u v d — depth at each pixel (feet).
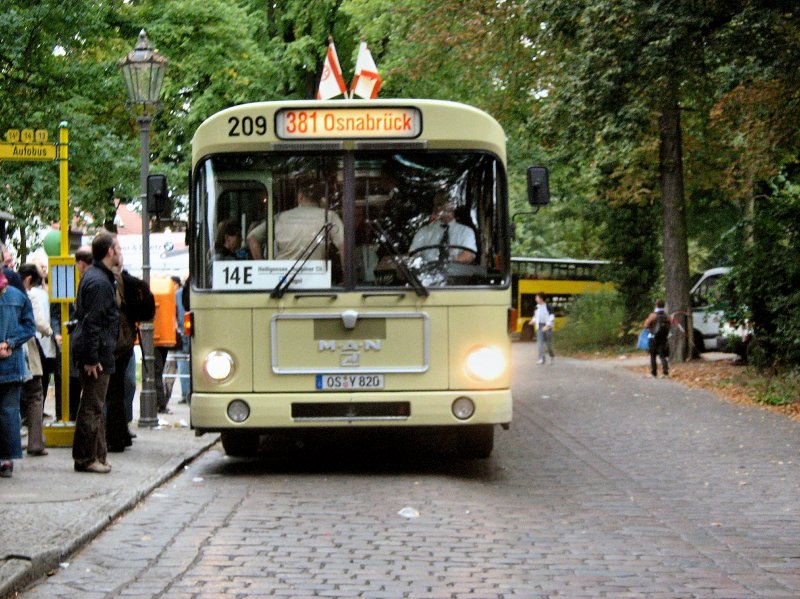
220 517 28.48
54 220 84.07
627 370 93.91
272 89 120.98
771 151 79.05
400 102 35.78
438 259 35.65
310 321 35.45
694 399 65.10
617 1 69.41
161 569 22.80
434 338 35.45
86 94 84.99
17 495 29.63
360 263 35.58
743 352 88.58
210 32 106.83
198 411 35.60
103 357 34.06
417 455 41.22
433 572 22.80
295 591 21.20
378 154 35.83
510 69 98.07
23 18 78.59
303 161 35.83
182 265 91.25
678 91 77.36
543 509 30.19
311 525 27.53
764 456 41.45
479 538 26.17
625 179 105.91
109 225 91.97
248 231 35.76
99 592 20.83
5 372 32.22
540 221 217.97
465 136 35.86
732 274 74.64
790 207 73.26
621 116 75.72
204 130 35.94
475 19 96.63
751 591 21.47
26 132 40.93
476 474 36.58
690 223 132.87
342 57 124.26
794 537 26.84
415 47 101.14
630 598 20.86
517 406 61.87
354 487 33.47
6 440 32.42
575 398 66.69
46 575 22.13
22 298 32.55
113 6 89.35
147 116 48.80
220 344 35.58
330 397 35.27
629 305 134.62
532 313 183.32
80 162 84.38
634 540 26.27
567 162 111.45
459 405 35.32
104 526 26.66
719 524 28.40
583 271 186.50
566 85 77.41
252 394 35.42
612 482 35.17
